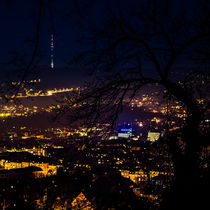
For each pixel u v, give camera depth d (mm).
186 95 4973
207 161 5109
